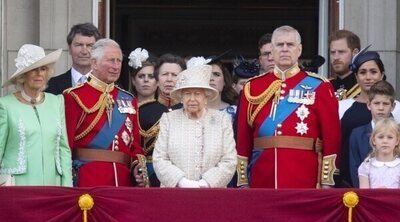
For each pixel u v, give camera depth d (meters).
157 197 34.16
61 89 39.62
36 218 34.12
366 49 40.56
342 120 38.78
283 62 37.00
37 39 44.62
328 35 45.69
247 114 37.16
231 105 40.47
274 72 37.28
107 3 45.97
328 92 36.91
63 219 34.12
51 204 34.12
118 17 55.41
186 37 57.12
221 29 57.00
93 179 36.72
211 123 36.38
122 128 37.22
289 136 36.66
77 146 37.03
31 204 34.09
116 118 37.22
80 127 37.03
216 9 56.53
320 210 34.00
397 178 36.25
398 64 44.56
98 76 37.31
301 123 36.72
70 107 36.97
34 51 35.84
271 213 34.03
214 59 40.12
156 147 36.34
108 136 37.00
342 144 38.53
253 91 37.19
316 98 36.81
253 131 37.19
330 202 33.94
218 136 36.25
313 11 55.91
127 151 37.31
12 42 44.56
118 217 34.12
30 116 35.78
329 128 36.66
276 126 36.72
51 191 34.16
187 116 36.44
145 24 55.97
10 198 34.12
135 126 37.72
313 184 36.62
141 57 40.06
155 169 36.16
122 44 55.62
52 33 44.41
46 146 35.72
